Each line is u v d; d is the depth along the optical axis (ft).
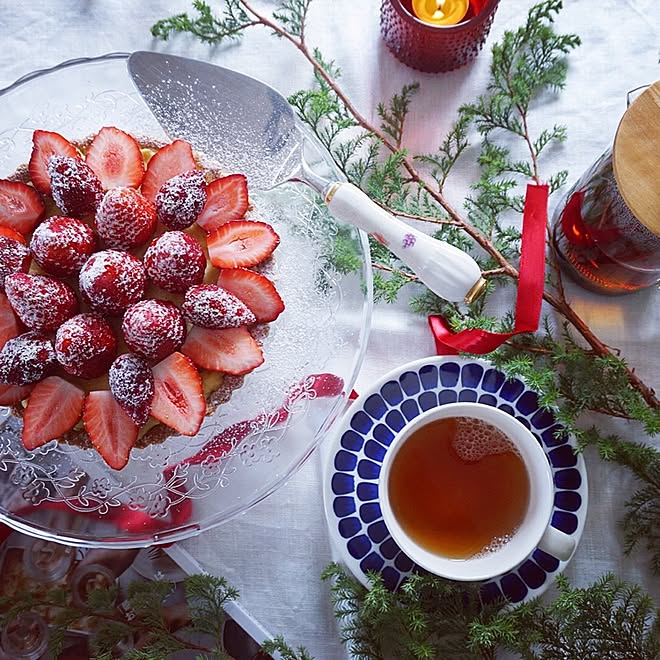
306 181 1.87
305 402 1.88
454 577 1.72
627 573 1.94
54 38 2.03
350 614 1.88
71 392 1.77
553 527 1.86
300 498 1.96
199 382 1.77
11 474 1.88
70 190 1.71
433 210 1.98
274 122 1.89
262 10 2.03
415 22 1.83
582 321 1.99
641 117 1.62
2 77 2.02
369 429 1.88
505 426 1.82
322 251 1.91
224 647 1.92
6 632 1.91
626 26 2.02
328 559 1.95
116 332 1.77
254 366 1.80
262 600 1.94
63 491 1.88
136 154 1.82
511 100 1.90
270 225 1.88
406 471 1.88
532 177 1.89
